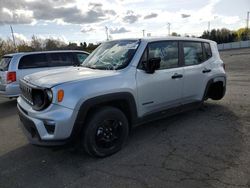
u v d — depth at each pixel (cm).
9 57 821
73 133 356
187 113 598
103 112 380
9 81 795
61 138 351
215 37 8925
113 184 321
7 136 514
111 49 478
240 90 846
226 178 324
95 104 369
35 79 402
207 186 308
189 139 450
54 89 349
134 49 439
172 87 478
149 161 375
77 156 402
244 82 1014
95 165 371
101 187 317
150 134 479
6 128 569
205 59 565
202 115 580
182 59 504
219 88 623
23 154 422
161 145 429
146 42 448
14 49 4038
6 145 465
